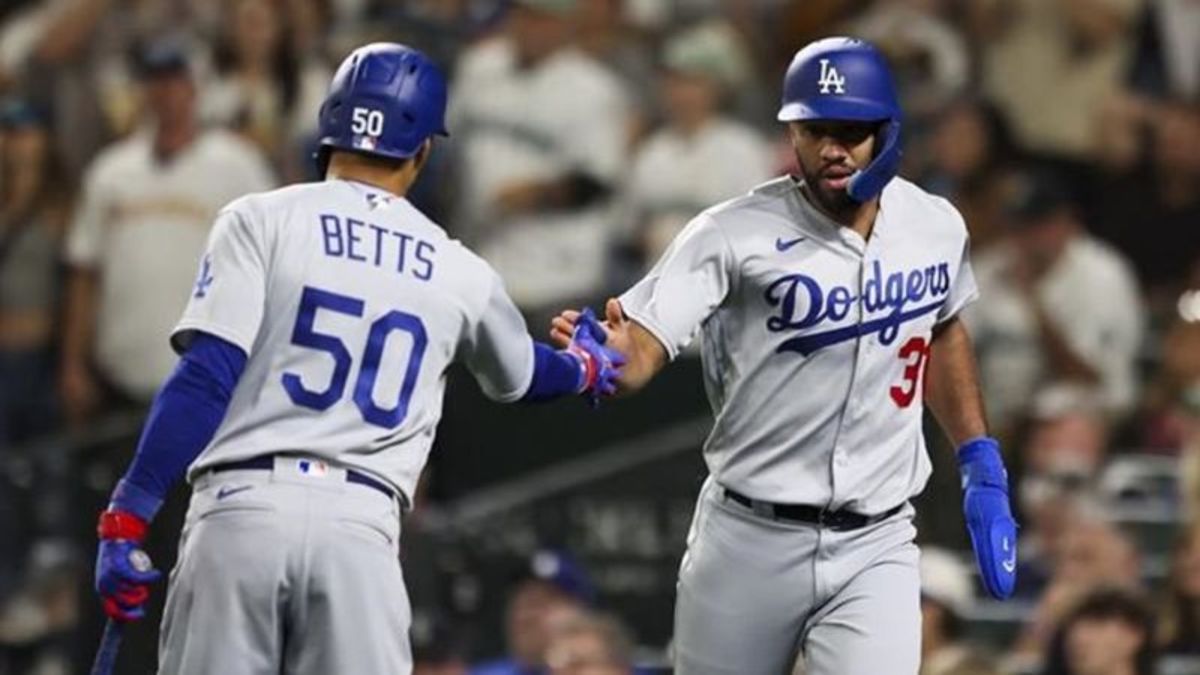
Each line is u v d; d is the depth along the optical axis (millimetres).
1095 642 36438
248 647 23391
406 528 41156
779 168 45000
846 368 24844
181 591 23531
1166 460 44531
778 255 24672
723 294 24828
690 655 25703
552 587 38375
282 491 23391
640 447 44031
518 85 47625
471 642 41594
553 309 44938
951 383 25938
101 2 51562
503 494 43438
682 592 25812
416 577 41094
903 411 25172
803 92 24406
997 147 49500
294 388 23547
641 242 46906
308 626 23500
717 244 24719
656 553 42906
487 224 47281
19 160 47469
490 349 24312
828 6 51750
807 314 24688
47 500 43156
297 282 23625
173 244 46000
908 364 25109
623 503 43000
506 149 47406
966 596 40281
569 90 47438
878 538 25234
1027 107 50094
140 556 23250
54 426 47062
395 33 49250
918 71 50000
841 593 25188
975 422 25859
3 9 53625
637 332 24688
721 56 47406
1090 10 50156
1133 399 46250
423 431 24000
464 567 41938
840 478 24953
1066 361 45531
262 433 23500
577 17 49094
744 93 49562
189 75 45781
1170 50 50938
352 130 24219
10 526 43219
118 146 48438
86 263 46562
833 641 25094
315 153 24781
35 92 51062
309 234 23781
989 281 45688
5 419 47031
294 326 23609
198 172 46062
